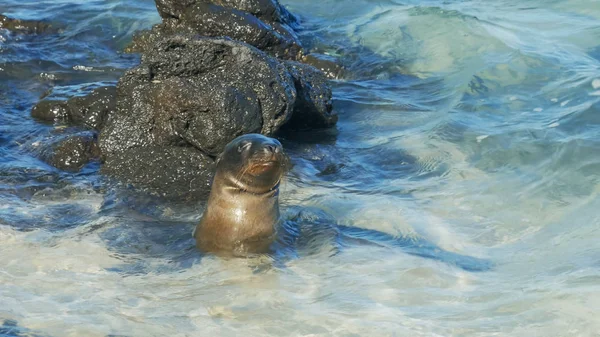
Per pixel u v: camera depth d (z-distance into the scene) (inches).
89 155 1334.9
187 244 1039.0
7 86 1715.1
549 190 1186.6
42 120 1502.2
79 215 1139.3
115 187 1240.8
